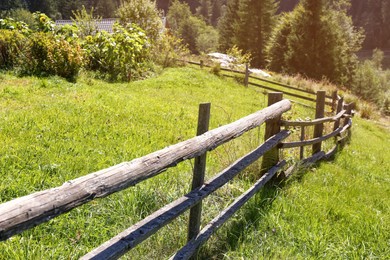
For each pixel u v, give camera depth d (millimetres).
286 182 4824
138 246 2971
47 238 3025
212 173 4641
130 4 19922
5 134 5387
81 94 8906
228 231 3479
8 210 1398
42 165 4406
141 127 6844
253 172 4801
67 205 1653
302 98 16016
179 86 13656
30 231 3025
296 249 3383
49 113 6781
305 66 37938
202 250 3145
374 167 7480
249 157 3914
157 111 8453
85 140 5625
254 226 3611
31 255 2729
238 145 5398
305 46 37812
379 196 5391
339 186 5398
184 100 10969
